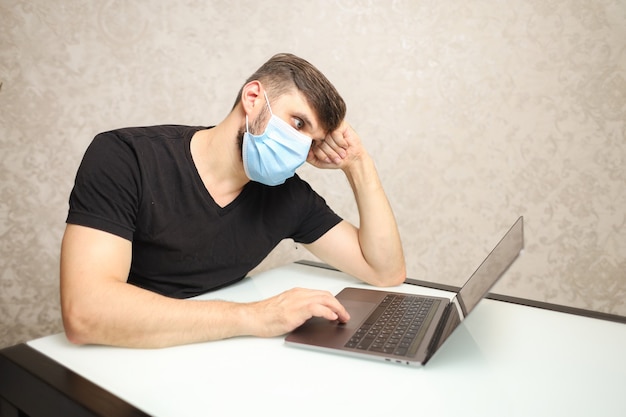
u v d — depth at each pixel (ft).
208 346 2.68
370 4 6.19
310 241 4.11
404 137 6.45
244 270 3.91
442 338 2.57
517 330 2.93
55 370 2.36
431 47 6.22
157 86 5.93
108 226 2.97
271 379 2.32
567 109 6.14
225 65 6.19
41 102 5.38
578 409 2.09
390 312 3.13
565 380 2.34
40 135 5.43
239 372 2.39
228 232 3.66
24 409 2.40
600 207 6.27
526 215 6.43
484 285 2.66
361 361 2.53
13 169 5.34
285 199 3.92
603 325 3.03
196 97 6.14
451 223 6.57
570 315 3.19
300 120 3.32
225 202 3.65
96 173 3.10
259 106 3.34
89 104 5.62
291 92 3.28
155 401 2.10
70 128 5.57
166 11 5.84
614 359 2.57
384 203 4.00
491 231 6.52
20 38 5.19
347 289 3.67
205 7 5.99
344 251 3.99
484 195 6.45
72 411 2.10
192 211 3.49
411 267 6.74
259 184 3.82
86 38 5.50
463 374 2.39
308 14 6.23
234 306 2.81
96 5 5.49
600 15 5.89
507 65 6.14
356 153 3.97
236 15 6.11
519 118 6.23
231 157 3.47
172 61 5.96
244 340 2.76
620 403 2.14
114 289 2.64
